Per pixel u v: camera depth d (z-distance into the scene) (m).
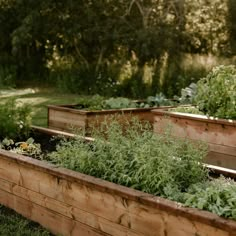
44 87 13.79
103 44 13.66
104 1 13.55
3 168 3.54
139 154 2.98
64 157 3.32
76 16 13.62
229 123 4.38
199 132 4.68
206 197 2.48
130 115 5.58
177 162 2.95
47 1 13.36
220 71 5.09
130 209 2.62
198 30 14.01
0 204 3.61
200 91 5.25
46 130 4.64
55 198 3.09
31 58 14.61
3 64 14.41
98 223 2.81
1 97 11.17
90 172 3.11
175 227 2.40
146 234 2.55
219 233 2.21
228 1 14.14
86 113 5.58
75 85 12.81
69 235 3.01
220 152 4.50
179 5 13.84
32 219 3.30
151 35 13.06
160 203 2.45
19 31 13.53
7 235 2.98
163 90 11.54
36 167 3.17
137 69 12.51
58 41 14.31
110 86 12.12
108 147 3.26
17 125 4.57
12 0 13.90
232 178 3.12
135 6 13.74
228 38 14.25
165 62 12.89
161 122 5.08
